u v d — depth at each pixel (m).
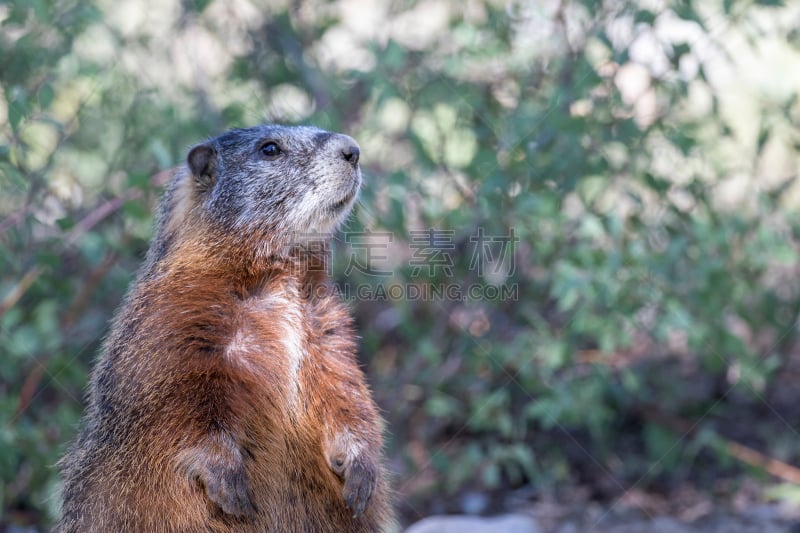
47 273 10.12
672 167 11.41
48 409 11.40
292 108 11.99
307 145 7.91
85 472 7.38
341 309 7.77
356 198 8.08
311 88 12.29
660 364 12.90
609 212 10.54
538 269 12.11
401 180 10.75
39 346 10.35
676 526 10.64
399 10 12.09
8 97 9.66
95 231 11.22
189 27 12.33
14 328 10.70
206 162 8.00
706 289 10.76
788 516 10.80
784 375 13.48
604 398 12.20
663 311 10.91
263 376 7.16
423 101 11.48
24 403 10.34
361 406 7.48
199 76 12.14
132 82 11.88
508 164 10.77
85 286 10.91
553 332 11.52
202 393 6.92
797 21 11.20
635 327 10.91
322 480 7.37
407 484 11.41
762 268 11.43
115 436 7.12
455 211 10.79
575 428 12.53
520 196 10.46
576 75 10.73
